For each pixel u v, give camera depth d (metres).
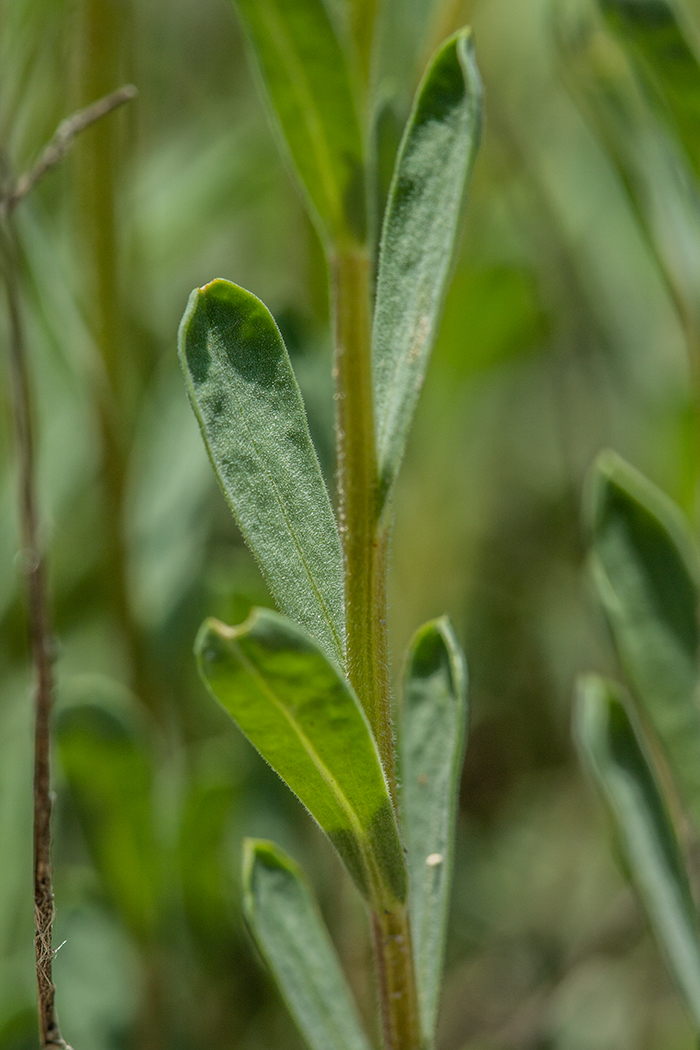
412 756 0.31
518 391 0.67
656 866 0.34
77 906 0.44
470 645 0.60
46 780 0.30
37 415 0.45
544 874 0.56
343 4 0.34
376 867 0.28
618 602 0.34
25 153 0.44
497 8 0.63
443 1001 0.52
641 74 0.34
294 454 0.28
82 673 0.54
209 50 0.64
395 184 0.29
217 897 0.43
